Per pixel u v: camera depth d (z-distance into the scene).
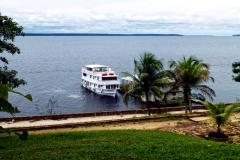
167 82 26.34
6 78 18.84
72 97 58.47
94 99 57.38
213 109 19.25
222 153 13.11
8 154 12.82
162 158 12.12
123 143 15.02
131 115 29.03
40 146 14.58
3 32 17.75
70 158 11.93
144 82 26.83
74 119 27.11
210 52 195.12
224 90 65.69
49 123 25.34
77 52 198.62
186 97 27.45
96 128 21.38
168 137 16.95
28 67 105.75
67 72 92.69
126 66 112.50
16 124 24.95
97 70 63.31
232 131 20.33
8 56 158.38
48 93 61.16
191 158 12.13
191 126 21.75
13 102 52.75
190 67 26.34
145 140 15.92
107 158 12.02
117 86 59.88
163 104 48.25
